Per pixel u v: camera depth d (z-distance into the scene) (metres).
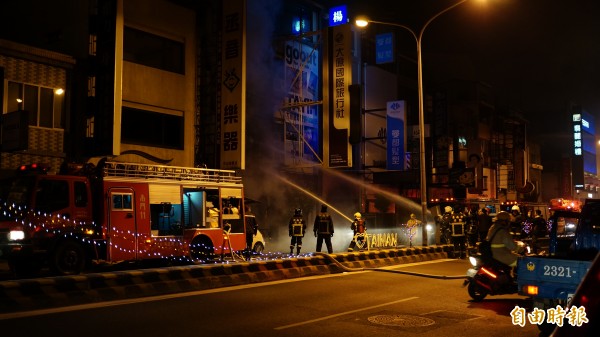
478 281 10.01
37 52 17.22
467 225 21.59
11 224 12.05
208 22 22.81
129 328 7.67
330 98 25.12
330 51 25.23
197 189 15.47
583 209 9.98
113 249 13.31
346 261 15.74
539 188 61.72
